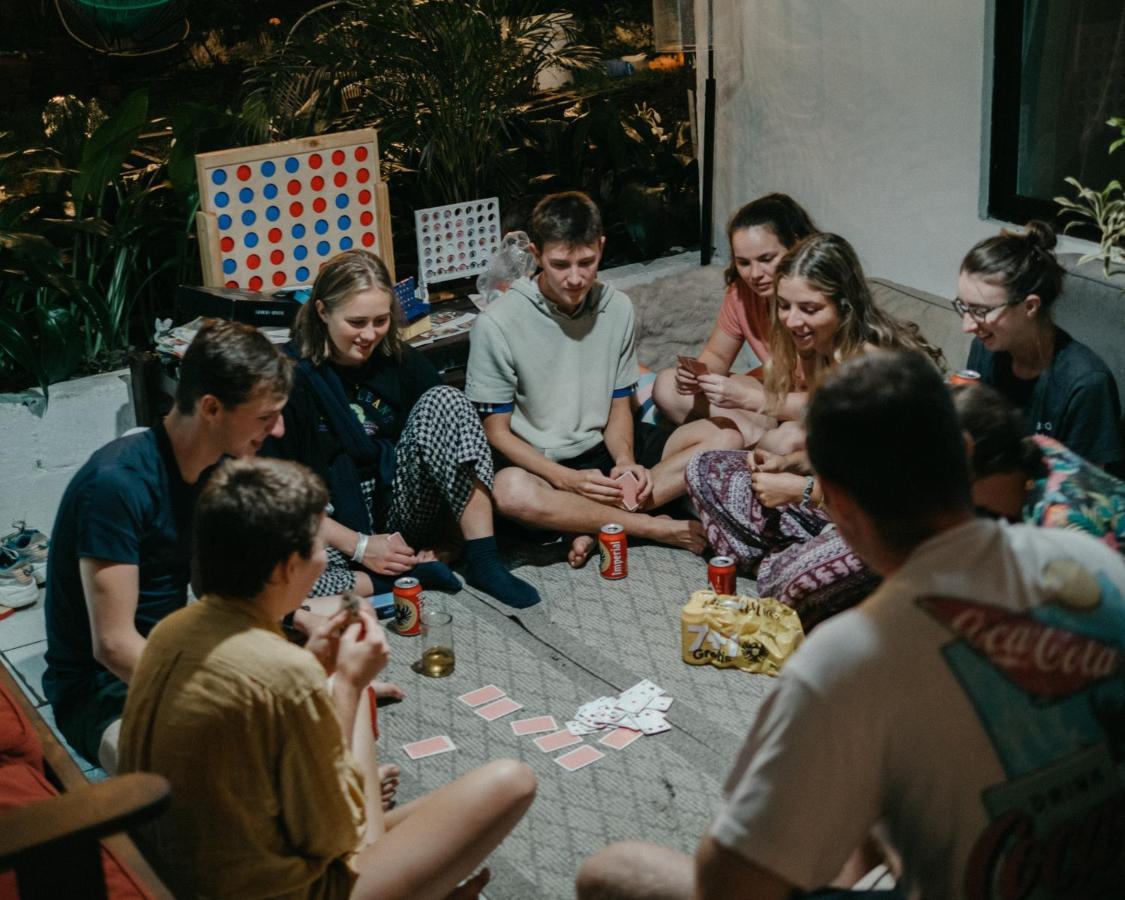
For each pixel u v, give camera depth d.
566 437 4.48
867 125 5.01
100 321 5.11
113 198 5.49
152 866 2.30
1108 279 3.75
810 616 3.84
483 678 3.74
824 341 3.73
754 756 1.54
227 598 2.19
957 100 4.63
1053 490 2.27
